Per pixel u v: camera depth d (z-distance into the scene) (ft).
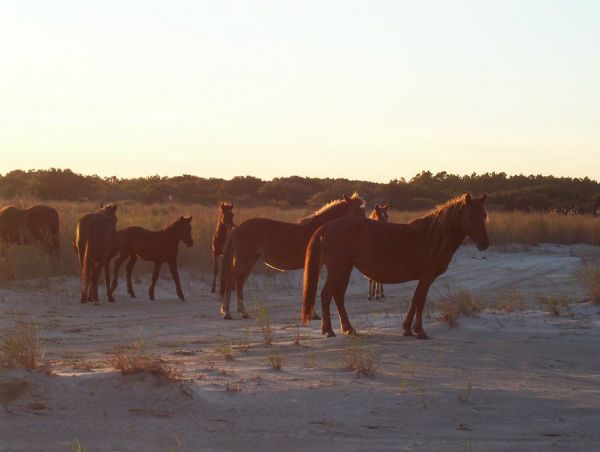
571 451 21.90
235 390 28.53
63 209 105.60
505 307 51.96
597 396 28.63
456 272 88.58
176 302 64.18
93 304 60.64
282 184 230.48
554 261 101.40
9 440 21.94
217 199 205.46
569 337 41.96
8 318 51.34
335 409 26.35
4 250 68.90
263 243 54.44
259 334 45.96
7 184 201.26
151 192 196.75
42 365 31.14
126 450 21.31
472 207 42.27
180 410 25.62
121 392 26.58
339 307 44.55
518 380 31.50
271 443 22.27
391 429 24.02
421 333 42.73
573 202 220.43
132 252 65.46
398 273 43.65
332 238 44.39
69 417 24.31
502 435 23.48
